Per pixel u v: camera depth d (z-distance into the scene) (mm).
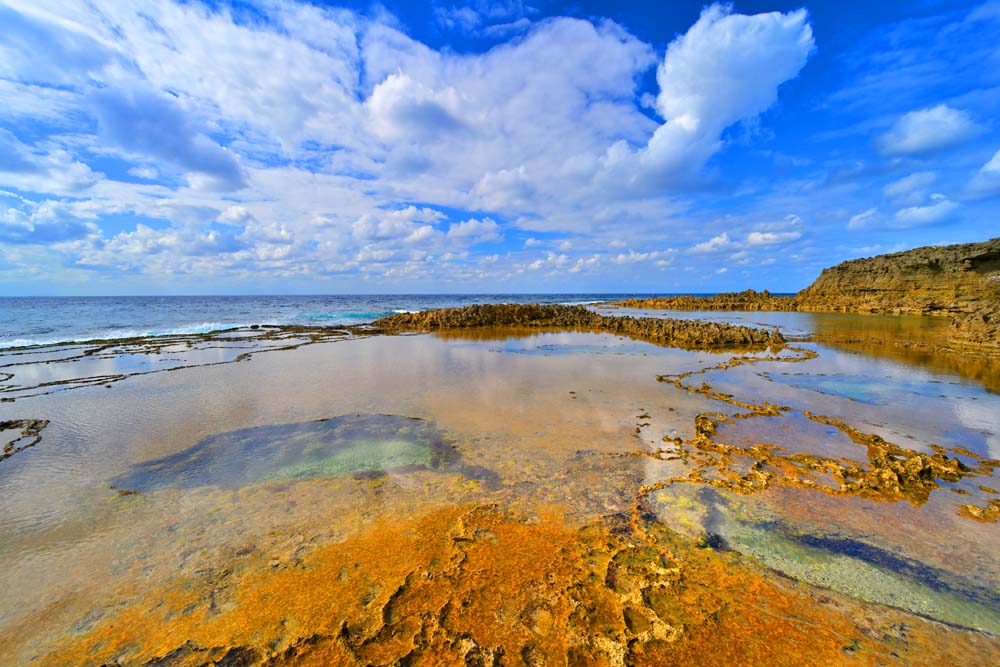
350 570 4031
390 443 7270
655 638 3246
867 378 12180
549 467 6277
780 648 3172
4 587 3893
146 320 35719
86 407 9680
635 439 7418
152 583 3920
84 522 4949
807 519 4906
